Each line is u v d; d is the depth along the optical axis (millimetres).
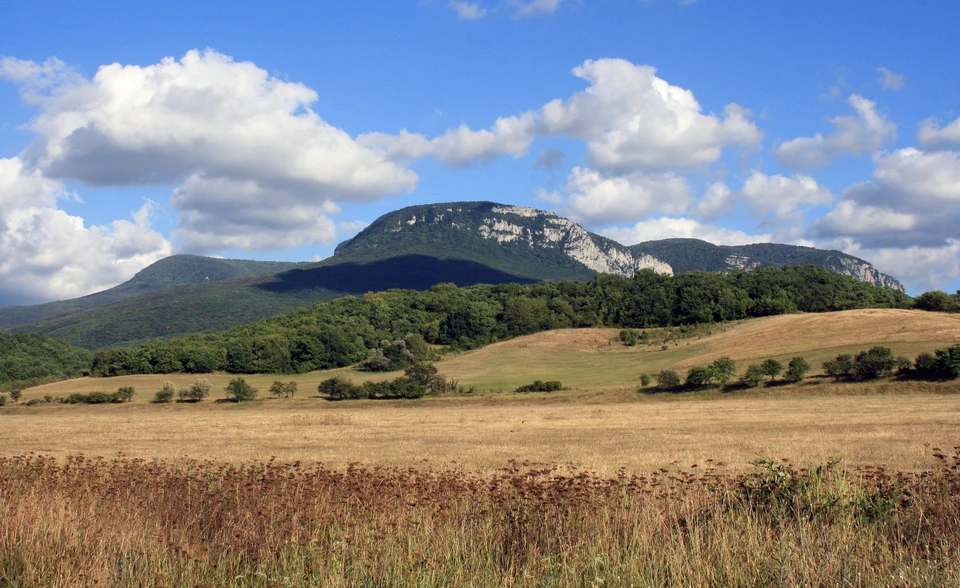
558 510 10594
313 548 9312
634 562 8781
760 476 11914
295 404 82500
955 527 9875
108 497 12969
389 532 9836
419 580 8719
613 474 22078
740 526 9750
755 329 112938
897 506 10883
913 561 8578
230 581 9023
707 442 32812
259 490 12969
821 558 8719
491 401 76688
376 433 43250
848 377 71250
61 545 9953
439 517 10641
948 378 65812
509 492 11914
